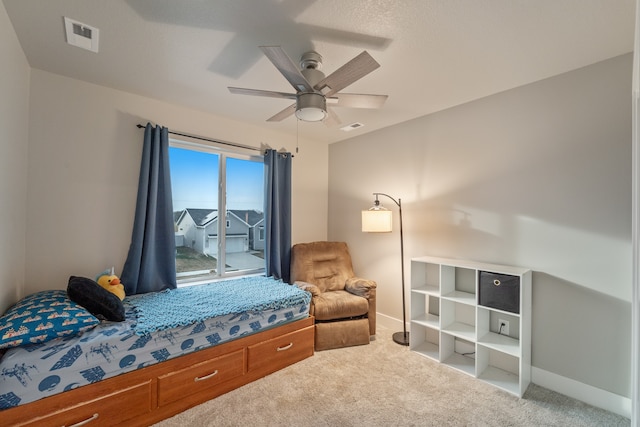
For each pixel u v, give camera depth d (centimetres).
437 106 291
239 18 164
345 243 391
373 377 240
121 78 240
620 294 199
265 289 288
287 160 377
